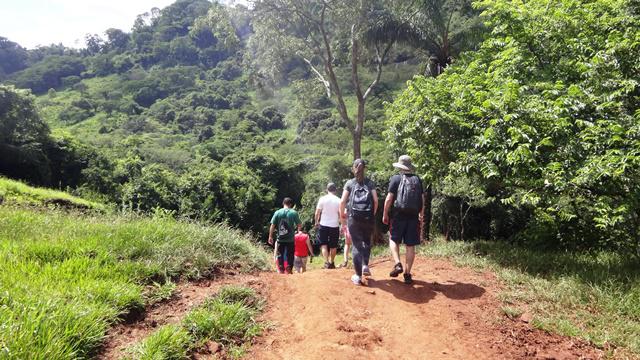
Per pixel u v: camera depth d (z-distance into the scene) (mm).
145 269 4453
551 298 5109
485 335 4184
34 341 2834
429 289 5234
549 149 6750
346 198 5426
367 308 4535
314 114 52969
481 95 7352
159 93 90250
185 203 30391
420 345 3896
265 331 3947
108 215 6711
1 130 29062
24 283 3590
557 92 6816
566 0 8312
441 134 7887
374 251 12211
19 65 117312
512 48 8484
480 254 7426
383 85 31109
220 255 5316
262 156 38969
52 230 5484
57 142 33781
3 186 15492
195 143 63625
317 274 5688
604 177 6223
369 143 38844
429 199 14672
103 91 94062
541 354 3936
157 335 3354
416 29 16969
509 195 8938
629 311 4711
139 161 37875
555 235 8070
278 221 6879
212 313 3885
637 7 7625
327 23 19969
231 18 19344
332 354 3545
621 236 7367
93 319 3367
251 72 21844
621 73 7035
